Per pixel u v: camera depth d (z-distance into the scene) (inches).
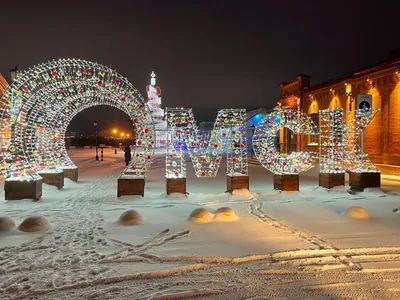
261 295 168.2
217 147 490.0
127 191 416.2
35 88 444.1
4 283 179.2
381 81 666.8
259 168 899.4
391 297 165.9
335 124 557.3
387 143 655.1
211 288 174.7
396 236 258.2
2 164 413.7
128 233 264.4
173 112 452.4
